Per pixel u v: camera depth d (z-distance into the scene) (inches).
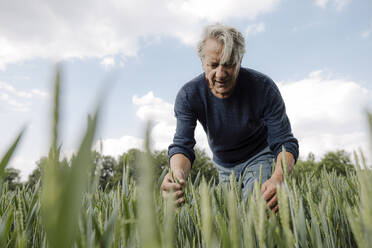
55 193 4.9
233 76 74.6
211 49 73.6
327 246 19.6
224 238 11.5
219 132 85.1
